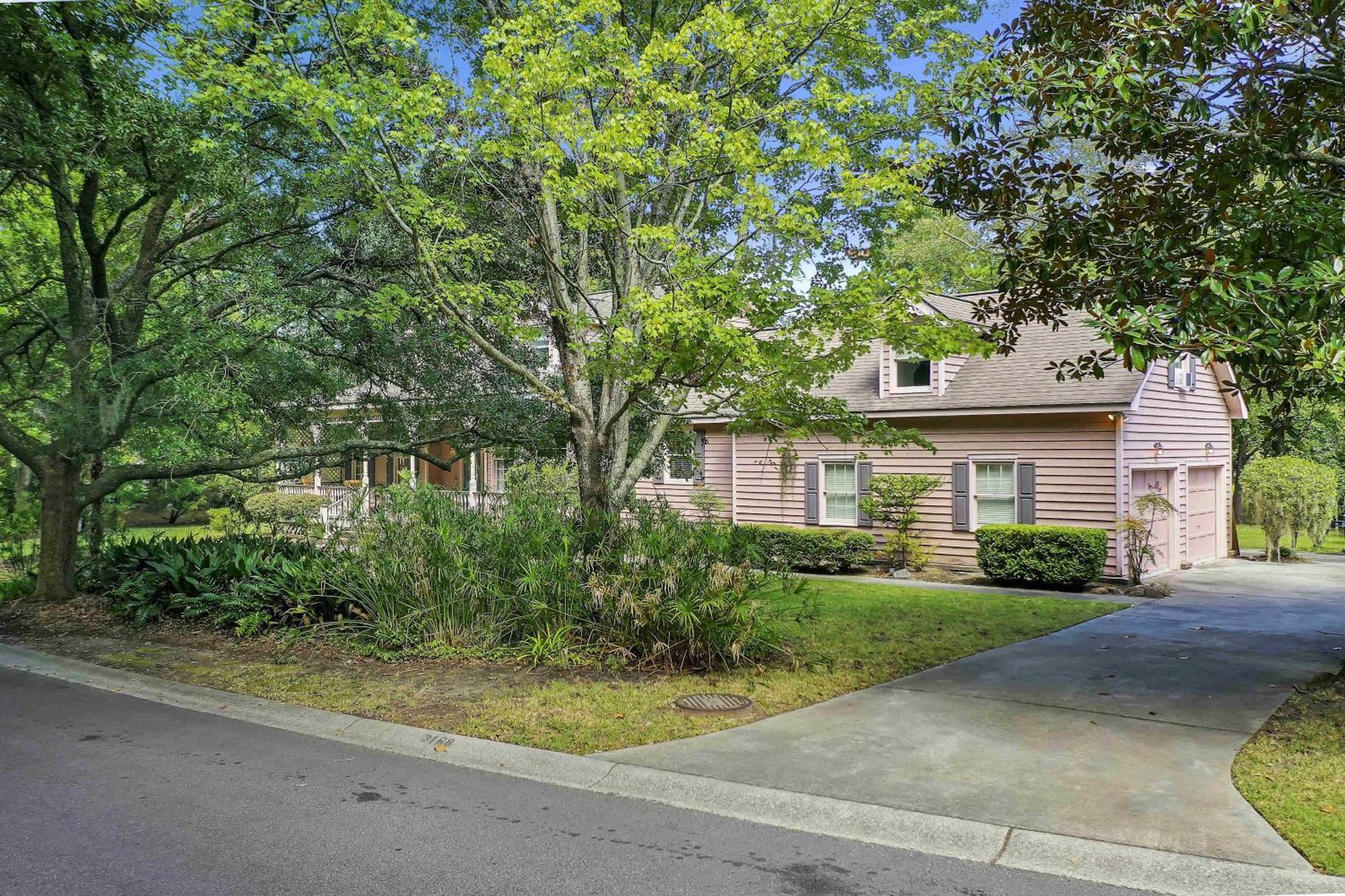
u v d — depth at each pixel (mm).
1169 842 4129
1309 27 5520
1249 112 6027
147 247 11086
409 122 7902
